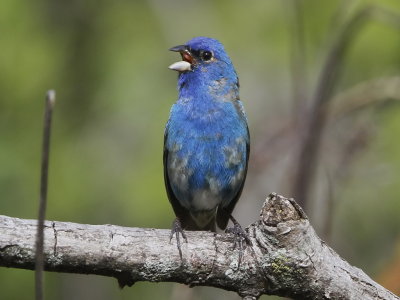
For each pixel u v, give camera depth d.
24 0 15.67
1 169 13.70
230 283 7.10
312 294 7.07
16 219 6.80
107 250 6.84
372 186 13.30
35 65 15.48
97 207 13.72
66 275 13.46
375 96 10.97
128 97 15.16
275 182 12.68
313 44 14.95
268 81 15.54
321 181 11.51
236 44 16.08
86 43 16.23
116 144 14.64
